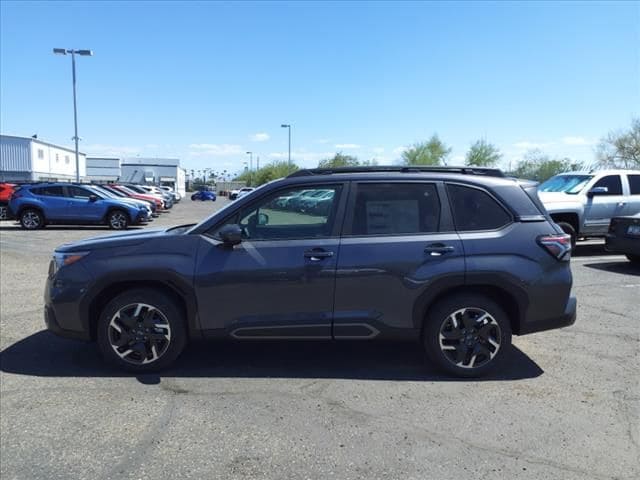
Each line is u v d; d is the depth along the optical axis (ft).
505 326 15.11
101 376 15.19
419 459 10.85
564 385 14.76
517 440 11.65
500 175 16.33
